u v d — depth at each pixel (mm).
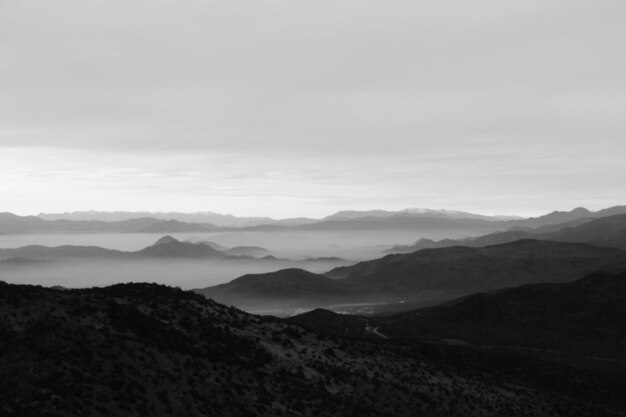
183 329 46219
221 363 42000
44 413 29406
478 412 51125
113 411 31375
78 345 36031
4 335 35062
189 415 33781
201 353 42219
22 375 32312
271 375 44062
